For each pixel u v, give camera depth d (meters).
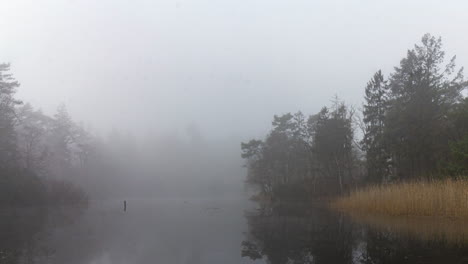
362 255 13.61
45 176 63.09
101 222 27.52
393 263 12.04
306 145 61.91
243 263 13.14
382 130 44.31
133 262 13.45
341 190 50.03
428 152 36.47
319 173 59.81
